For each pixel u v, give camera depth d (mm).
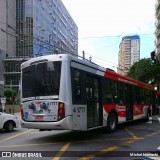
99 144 11500
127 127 18312
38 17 85625
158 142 12062
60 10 94812
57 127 11492
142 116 21453
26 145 11406
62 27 92125
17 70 100000
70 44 87375
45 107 11844
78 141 12305
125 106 17797
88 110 13031
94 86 13820
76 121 11906
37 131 16750
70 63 11914
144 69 55500
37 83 12203
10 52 97312
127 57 50844
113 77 16109
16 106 54906
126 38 50750
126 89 18297
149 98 24078
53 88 11781
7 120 17156
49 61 12070
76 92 12094
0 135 15438
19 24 86625
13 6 87000
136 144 11531
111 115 15445
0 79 97312
